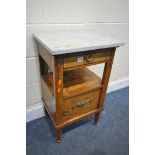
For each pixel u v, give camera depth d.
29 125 1.13
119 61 1.53
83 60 0.72
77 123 1.18
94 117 1.24
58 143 1.00
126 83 1.74
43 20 0.89
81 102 0.90
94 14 1.08
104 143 1.03
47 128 1.11
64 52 0.61
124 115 1.29
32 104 1.13
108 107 1.39
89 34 0.95
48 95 0.95
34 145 0.98
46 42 0.71
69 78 0.96
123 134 1.11
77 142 1.02
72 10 0.97
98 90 0.94
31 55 0.95
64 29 0.99
